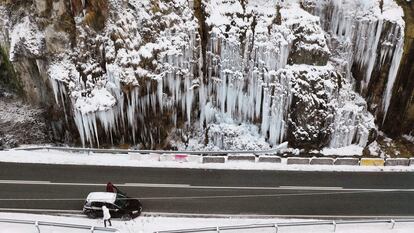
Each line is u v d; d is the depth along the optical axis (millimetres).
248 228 21438
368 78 31766
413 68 30391
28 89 29828
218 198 24266
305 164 27406
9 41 28938
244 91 30625
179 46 29547
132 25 28828
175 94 29891
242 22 30625
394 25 30016
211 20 30453
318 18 30797
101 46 28219
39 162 26594
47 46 27844
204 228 20656
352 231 21875
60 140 30047
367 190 25438
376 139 31438
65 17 27828
